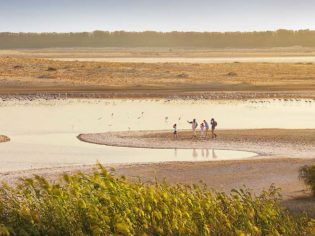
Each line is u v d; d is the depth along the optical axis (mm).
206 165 60156
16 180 52375
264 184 49969
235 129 89375
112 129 91562
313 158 64625
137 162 64000
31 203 14352
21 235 13273
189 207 16328
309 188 44875
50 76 187000
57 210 14008
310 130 87625
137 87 162750
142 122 100062
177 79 186625
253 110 119188
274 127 94812
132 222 14602
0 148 73688
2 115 108438
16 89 154375
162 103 131250
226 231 16312
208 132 86125
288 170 56906
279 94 148750
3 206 14109
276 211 19047
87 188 14719
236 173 55688
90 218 13945
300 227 19328
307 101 136500
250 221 17172
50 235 13641
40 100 134875
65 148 74062
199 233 15672
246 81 182625
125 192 15109
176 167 59219
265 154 69875
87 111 115750
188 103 131500
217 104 129875
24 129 91250
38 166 61719
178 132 86188
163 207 15266
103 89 156625
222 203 17969
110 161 65125
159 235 14758
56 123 98312
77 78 185375
